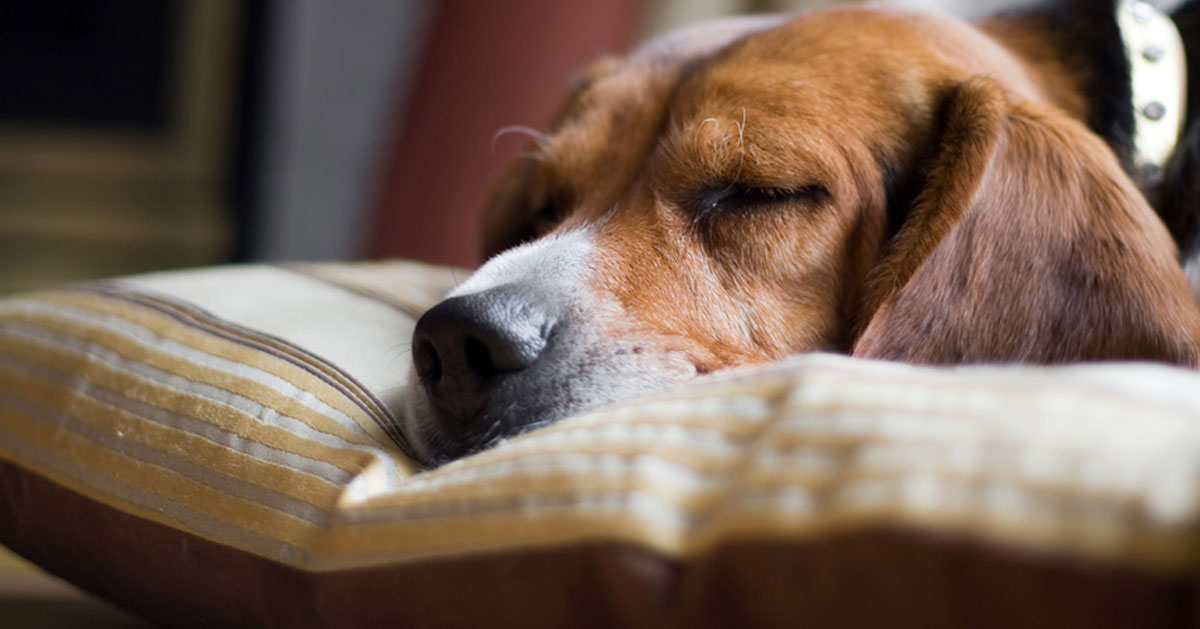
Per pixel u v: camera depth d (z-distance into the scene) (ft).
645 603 2.74
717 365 5.22
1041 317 5.04
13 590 6.57
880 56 5.82
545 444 3.32
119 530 4.55
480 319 4.76
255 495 4.11
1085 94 6.41
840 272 5.61
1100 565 2.21
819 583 2.52
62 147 21.74
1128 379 2.85
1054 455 2.39
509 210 7.20
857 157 5.55
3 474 5.25
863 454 2.63
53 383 5.26
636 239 5.61
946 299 5.10
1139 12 6.59
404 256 12.66
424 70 13.02
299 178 20.40
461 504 3.27
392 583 3.33
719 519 2.73
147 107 21.88
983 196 5.22
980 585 2.32
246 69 21.31
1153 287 4.93
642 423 3.22
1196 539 2.17
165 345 5.13
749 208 5.57
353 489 3.86
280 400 4.50
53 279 21.07
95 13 21.48
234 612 4.07
